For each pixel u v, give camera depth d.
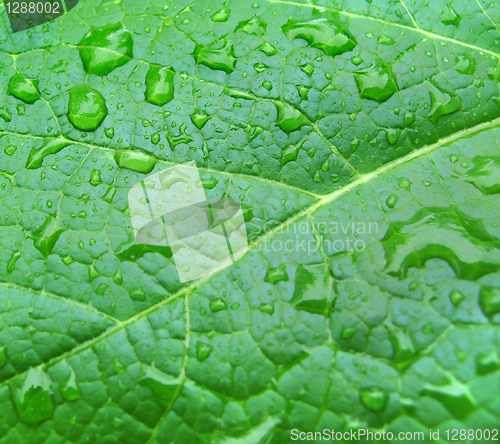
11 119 0.21
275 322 0.20
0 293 0.21
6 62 0.21
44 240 0.21
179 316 0.21
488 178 0.21
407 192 0.21
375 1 0.21
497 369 0.20
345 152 0.21
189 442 0.20
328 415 0.20
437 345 0.20
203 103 0.21
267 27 0.21
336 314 0.20
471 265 0.20
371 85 0.21
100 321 0.21
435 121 0.21
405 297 0.20
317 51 0.21
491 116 0.21
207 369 0.20
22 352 0.21
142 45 0.21
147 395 0.20
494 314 0.20
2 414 0.20
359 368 0.20
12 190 0.21
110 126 0.21
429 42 0.21
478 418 0.20
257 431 0.20
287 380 0.20
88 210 0.21
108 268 0.21
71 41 0.21
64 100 0.21
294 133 0.21
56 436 0.20
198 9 0.22
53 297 0.21
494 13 0.21
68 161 0.21
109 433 0.20
